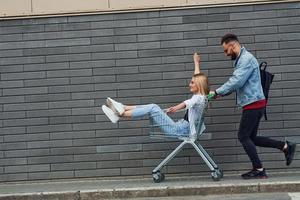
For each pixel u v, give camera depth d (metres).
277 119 7.57
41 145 7.69
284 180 6.96
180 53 7.59
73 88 7.67
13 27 7.69
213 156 7.59
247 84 6.95
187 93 7.59
